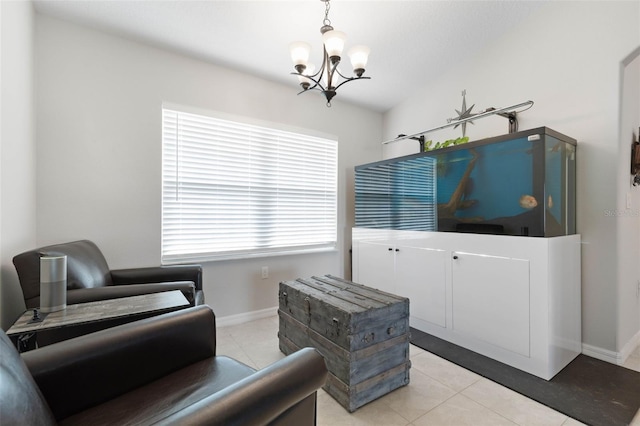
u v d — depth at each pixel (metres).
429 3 2.33
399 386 1.83
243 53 2.68
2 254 1.52
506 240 2.11
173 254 2.65
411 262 2.80
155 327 1.18
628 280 2.31
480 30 2.68
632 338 2.37
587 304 2.29
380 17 2.42
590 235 2.27
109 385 1.05
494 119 2.83
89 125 2.26
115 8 2.12
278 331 2.54
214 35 2.44
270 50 2.65
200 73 2.74
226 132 2.89
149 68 2.50
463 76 3.07
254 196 3.06
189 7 2.15
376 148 4.00
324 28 1.89
